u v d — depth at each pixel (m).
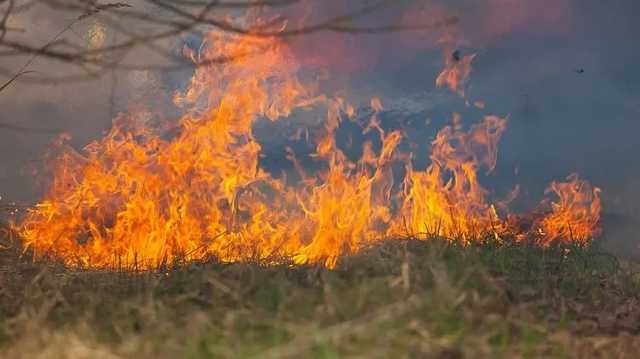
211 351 7.30
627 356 8.38
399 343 7.42
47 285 10.23
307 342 7.20
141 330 8.20
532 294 9.95
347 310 8.20
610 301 10.59
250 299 9.06
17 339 7.96
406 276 8.53
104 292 9.77
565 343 8.27
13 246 13.48
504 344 7.89
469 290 9.01
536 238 13.20
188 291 9.53
